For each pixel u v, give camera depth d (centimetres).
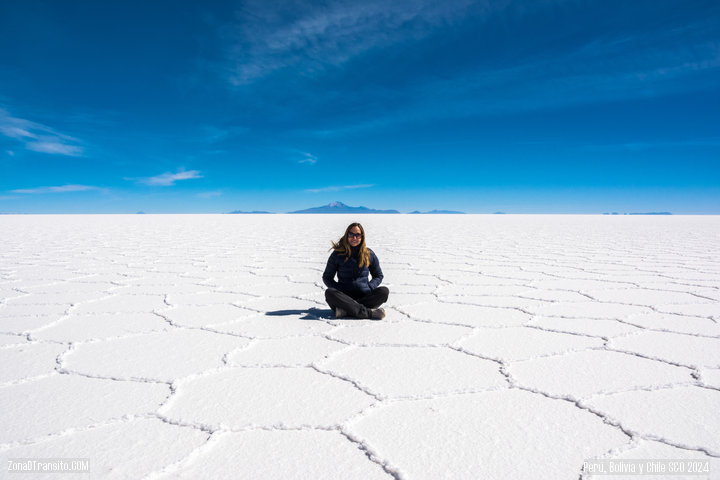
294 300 400
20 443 148
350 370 219
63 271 575
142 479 127
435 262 669
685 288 451
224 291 443
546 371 216
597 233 1384
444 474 129
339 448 145
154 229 1597
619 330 294
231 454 141
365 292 339
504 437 151
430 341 269
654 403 178
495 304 379
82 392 192
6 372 217
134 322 319
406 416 167
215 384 200
